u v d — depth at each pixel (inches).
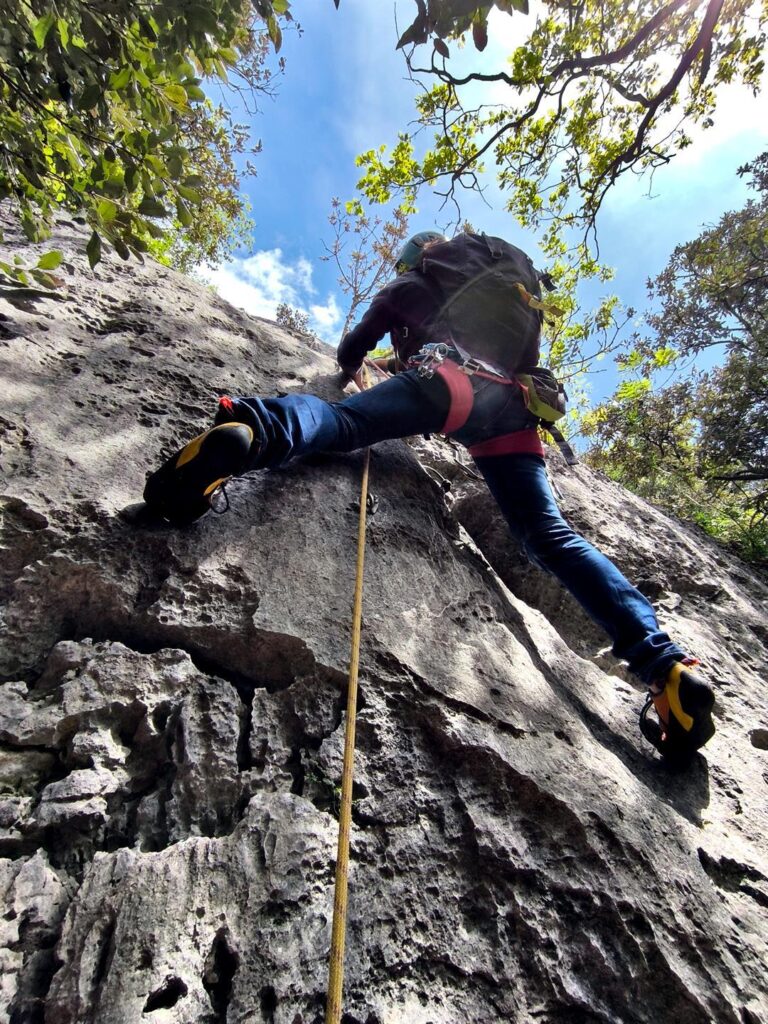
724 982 43.9
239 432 57.4
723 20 207.8
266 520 67.4
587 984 42.1
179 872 38.6
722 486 314.3
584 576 70.9
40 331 77.4
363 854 44.1
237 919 37.7
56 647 48.7
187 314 100.8
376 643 58.9
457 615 70.5
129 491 62.5
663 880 49.0
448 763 52.4
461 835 47.6
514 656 68.7
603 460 353.4
